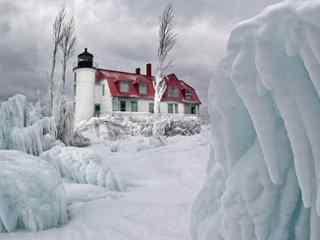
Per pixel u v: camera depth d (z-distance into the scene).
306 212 1.08
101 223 2.69
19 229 2.55
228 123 1.23
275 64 1.00
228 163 1.25
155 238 2.24
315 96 0.98
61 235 2.39
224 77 1.21
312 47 0.87
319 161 0.93
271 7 1.02
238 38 1.12
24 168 2.91
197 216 1.48
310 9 0.86
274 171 1.06
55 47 17.98
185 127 15.73
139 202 3.48
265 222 1.12
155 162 6.99
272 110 1.07
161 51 17.52
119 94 23.77
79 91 23.19
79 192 3.94
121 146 10.32
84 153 5.03
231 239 1.19
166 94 25.58
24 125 8.89
